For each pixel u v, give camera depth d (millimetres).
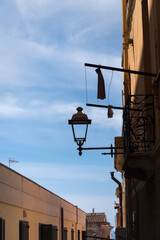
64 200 27375
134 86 13773
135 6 12680
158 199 7910
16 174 16297
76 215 32375
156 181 8094
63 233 26062
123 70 8562
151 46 9320
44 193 21484
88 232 53844
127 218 15656
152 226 8727
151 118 8836
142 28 10836
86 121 10875
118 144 16844
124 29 14992
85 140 10883
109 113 10141
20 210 16922
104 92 9070
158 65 8133
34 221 19312
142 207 10648
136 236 11641
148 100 10188
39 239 20125
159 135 8000
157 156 7836
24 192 17484
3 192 14461
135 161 8609
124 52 15109
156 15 8281
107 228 54062
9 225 15195
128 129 9172
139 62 11750
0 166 14188
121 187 24969
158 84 8016
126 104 9367
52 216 23484
